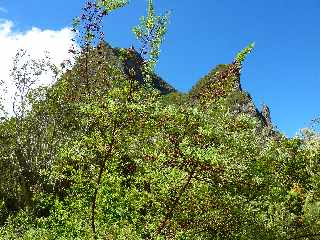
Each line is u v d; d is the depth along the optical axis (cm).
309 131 2045
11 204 2864
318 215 1616
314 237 1623
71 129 2862
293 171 1831
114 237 1220
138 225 1453
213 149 1062
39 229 1700
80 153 1297
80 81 2480
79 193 1753
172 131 1133
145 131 1177
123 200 1579
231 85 1282
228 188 1162
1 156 3012
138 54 1266
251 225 1330
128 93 1184
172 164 1139
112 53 1862
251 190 1212
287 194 1681
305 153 1914
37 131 3062
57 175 1673
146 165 1273
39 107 3070
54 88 2956
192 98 1328
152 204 1425
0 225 2352
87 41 1998
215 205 1244
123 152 1239
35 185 2684
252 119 1182
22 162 2969
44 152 2934
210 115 1155
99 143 1202
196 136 1125
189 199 1240
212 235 1302
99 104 1181
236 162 1125
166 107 1130
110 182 1525
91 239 1245
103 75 1825
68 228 1634
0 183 2938
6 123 3189
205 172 1107
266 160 1272
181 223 1273
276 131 2009
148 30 1257
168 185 1211
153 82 1338
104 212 1602
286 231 1541
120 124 1163
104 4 1480
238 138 1147
